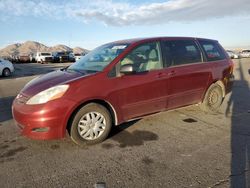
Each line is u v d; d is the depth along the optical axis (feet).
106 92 13.67
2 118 19.04
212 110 19.74
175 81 16.48
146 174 10.90
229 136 15.03
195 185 10.05
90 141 13.74
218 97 19.94
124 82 14.29
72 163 11.94
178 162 11.89
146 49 15.74
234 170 11.14
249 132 15.69
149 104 15.52
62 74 14.67
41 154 12.85
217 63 19.45
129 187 9.98
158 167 11.46
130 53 14.94
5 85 38.34
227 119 18.24
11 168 11.55
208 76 18.62
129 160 12.16
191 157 12.37
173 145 13.79
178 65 16.89
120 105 14.35
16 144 14.06
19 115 12.91
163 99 16.11
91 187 10.04
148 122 17.46
